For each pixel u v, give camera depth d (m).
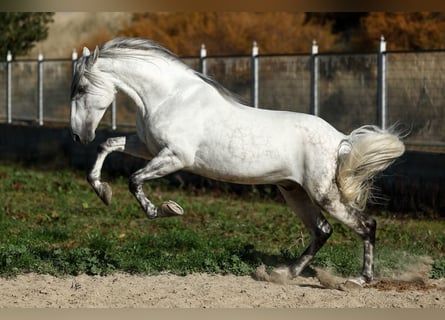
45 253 13.07
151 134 11.64
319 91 20.70
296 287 11.64
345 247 14.34
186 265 12.55
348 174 11.27
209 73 23.27
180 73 11.80
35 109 29.28
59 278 11.95
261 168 11.34
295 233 15.91
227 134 11.38
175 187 22.58
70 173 25.44
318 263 12.97
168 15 34.50
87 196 20.88
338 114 20.34
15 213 17.98
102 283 11.66
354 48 31.33
